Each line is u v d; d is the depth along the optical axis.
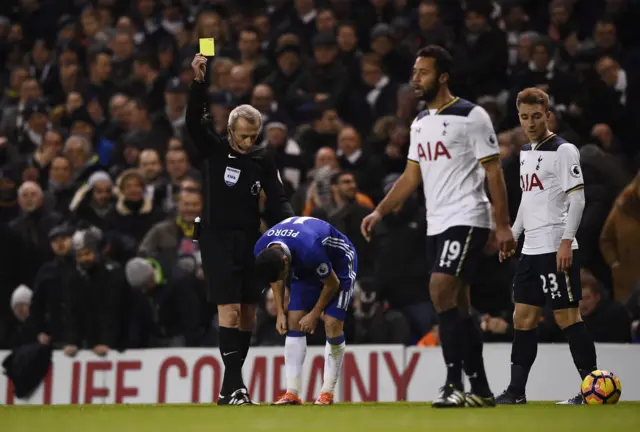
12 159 55.12
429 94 22.25
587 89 49.12
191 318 38.78
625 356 33.66
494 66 52.28
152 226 43.97
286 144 46.41
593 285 35.00
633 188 39.03
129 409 22.94
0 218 46.75
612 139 45.75
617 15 57.56
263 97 50.06
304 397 35.72
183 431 15.05
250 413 19.97
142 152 47.56
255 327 38.41
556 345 34.09
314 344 36.31
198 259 40.69
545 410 20.19
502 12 57.69
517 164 39.28
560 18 56.56
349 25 55.62
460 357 21.39
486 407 21.78
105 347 37.66
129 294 38.16
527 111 26.23
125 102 55.03
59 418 18.73
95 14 66.94
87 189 45.22
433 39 53.66
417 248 39.34
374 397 35.81
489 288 37.19
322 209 40.09
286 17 61.59
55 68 63.53
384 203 23.36
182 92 52.88
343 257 25.88
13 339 39.88
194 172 47.34
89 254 37.53
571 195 25.67
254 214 26.19
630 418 17.48
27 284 43.59
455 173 21.83
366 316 37.53
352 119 51.53
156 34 62.62
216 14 58.12
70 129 56.50
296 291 25.75
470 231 21.55
